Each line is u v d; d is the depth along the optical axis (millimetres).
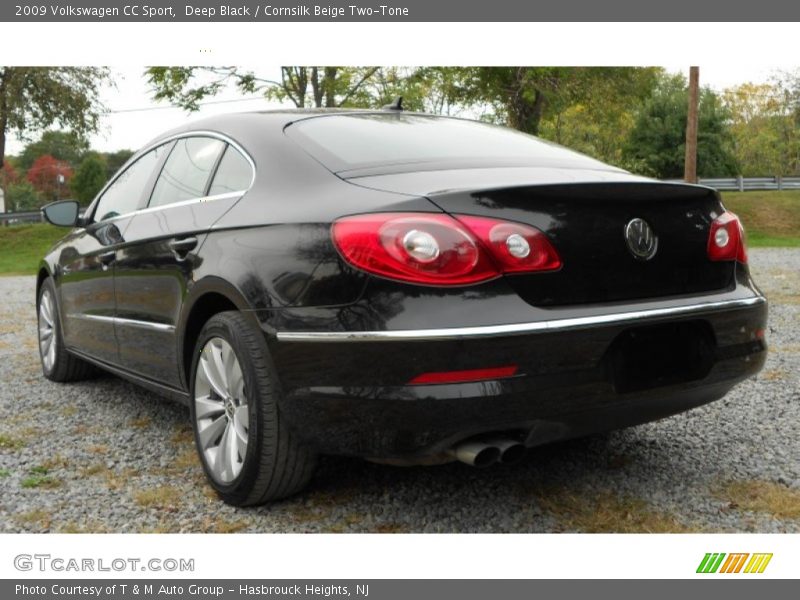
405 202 2518
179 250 3363
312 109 3693
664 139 45781
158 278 3580
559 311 2482
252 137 3357
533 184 2521
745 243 3078
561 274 2516
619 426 2719
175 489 3279
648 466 3432
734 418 4145
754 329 2967
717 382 2852
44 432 4176
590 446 3705
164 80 19453
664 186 2783
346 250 2523
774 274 11984
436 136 3359
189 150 3861
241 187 3238
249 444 2850
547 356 2432
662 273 2742
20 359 6449
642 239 2695
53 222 4680
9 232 30656
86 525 2947
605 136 47031
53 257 5238
